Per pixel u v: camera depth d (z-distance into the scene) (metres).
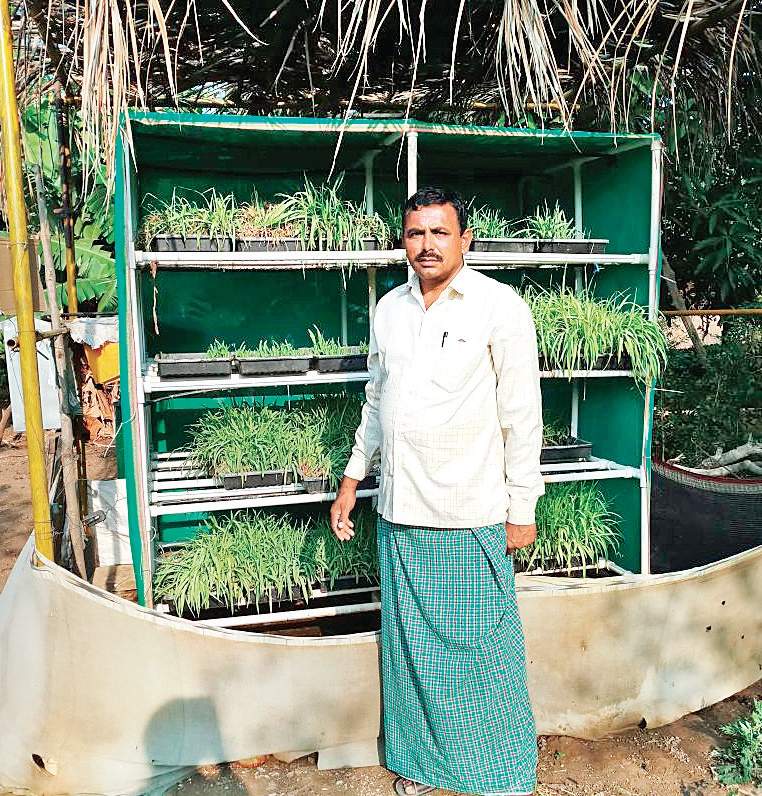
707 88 3.33
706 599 2.55
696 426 4.28
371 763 2.37
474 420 1.95
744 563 2.59
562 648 2.40
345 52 2.28
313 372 2.78
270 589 2.76
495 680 2.04
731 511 3.22
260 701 2.22
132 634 2.08
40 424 2.04
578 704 2.45
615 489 3.21
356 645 2.27
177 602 2.67
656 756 2.39
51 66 2.79
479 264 2.99
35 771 2.08
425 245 1.88
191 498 2.72
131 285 2.34
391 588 2.12
